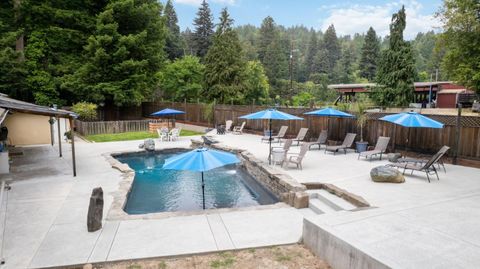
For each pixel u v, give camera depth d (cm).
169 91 4081
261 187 1115
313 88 5741
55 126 2183
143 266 484
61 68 2512
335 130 1641
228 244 548
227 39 3694
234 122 2377
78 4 2597
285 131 1825
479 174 980
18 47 2566
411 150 1273
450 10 1867
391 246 420
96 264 489
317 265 478
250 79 4250
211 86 3716
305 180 929
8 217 688
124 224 640
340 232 470
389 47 2895
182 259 505
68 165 1262
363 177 964
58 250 529
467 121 1089
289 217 688
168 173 1323
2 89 2330
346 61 8031
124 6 2470
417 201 659
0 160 1112
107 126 2302
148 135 2248
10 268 472
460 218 527
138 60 2703
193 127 2755
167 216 684
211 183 1171
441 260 384
